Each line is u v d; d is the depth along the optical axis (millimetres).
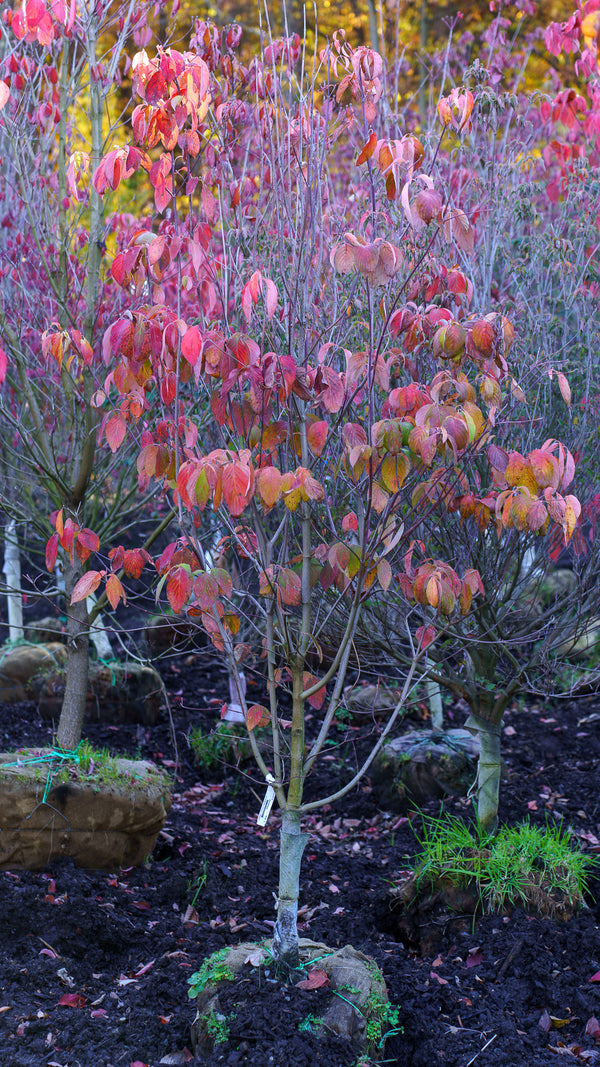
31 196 4520
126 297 4398
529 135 5051
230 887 4246
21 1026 3061
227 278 2797
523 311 4273
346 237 2342
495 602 3961
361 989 2943
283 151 2963
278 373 2508
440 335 2410
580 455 3887
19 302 4590
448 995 3385
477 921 3805
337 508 3242
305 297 2826
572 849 4539
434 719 5793
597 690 6961
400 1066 3074
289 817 2994
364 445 2453
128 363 2627
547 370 3498
